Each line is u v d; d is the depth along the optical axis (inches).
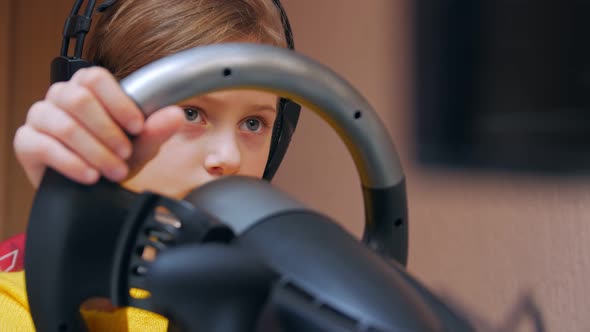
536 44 22.7
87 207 11.6
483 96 24.4
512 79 23.5
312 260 10.7
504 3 23.5
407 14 28.3
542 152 23.2
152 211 11.3
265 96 20.0
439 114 26.5
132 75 12.3
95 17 43.2
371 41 31.5
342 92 14.0
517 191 24.4
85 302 12.4
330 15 34.7
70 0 47.4
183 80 12.2
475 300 26.3
